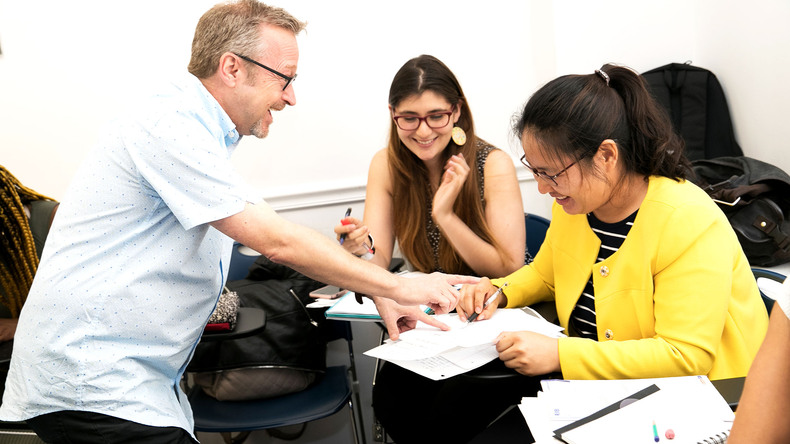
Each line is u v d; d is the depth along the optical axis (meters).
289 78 1.38
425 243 2.19
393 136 2.13
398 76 2.01
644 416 1.09
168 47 2.74
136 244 1.31
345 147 2.90
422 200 2.17
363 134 2.89
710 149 2.80
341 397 2.06
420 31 2.82
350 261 1.39
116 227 1.30
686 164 1.45
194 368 2.05
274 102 1.39
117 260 1.31
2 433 1.90
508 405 1.59
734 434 0.84
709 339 1.29
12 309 2.15
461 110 2.09
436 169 2.14
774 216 2.24
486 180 2.10
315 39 2.79
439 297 1.50
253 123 1.41
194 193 1.25
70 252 1.31
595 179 1.36
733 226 2.31
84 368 1.30
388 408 1.78
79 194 1.31
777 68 2.43
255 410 2.03
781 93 2.43
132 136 1.25
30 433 1.89
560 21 2.75
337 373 2.22
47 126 2.78
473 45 2.87
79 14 2.68
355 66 2.82
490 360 1.43
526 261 2.26
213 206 1.25
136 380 1.35
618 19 2.79
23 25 2.67
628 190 1.42
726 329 1.35
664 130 1.38
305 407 2.02
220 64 1.32
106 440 1.33
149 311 1.33
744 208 2.30
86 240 1.30
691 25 2.88
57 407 1.33
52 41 2.70
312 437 2.57
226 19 1.33
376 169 2.27
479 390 1.67
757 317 1.40
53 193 2.85
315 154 2.91
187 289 1.39
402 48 2.83
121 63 2.74
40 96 2.74
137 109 1.28
